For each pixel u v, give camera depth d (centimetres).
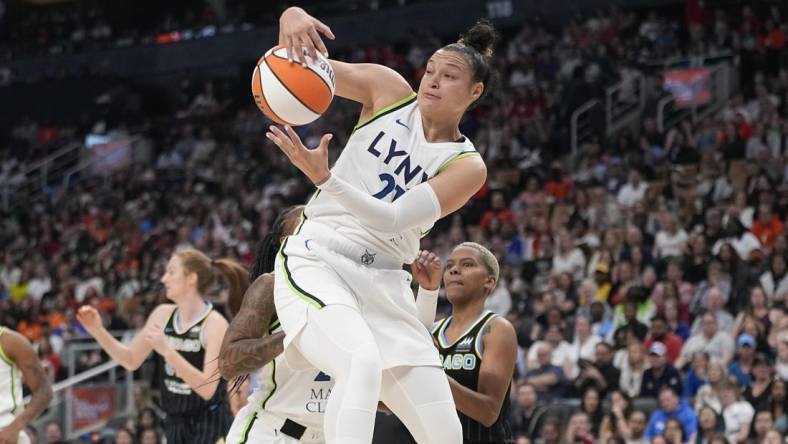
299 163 371
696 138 1873
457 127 430
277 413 473
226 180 2377
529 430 1152
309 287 391
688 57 2191
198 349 687
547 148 2067
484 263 564
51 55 3100
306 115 399
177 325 694
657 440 1051
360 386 367
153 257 2030
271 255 500
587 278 1455
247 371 425
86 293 1838
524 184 1931
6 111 2994
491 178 1966
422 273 502
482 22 444
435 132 422
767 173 1633
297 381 470
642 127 1972
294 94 394
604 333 1309
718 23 2227
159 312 706
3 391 634
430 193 397
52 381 1502
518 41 2439
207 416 695
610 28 2320
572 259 1532
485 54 443
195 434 694
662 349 1174
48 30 3294
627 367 1202
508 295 1494
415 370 403
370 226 388
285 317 396
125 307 1798
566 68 2269
